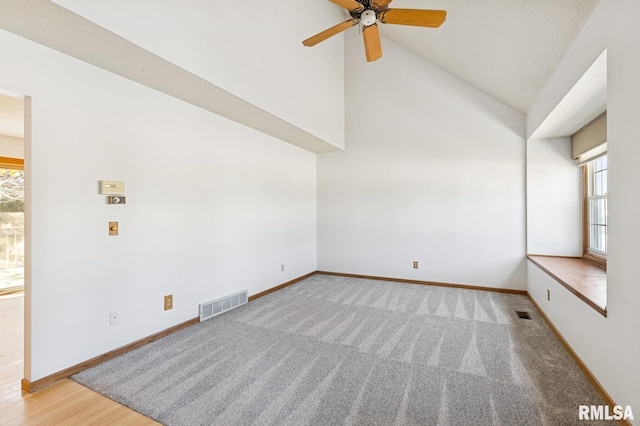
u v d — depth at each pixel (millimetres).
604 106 2840
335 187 5453
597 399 1891
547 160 4062
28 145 2016
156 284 2824
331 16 4746
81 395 1972
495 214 4367
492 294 4246
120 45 2041
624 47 1634
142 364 2357
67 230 2191
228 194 3646
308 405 1850
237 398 1920
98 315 2381
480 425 1669
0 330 3068
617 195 1720
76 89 2230
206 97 2949
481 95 4418
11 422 1714
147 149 2732
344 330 3020
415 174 4836
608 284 1826
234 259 3740
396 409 1810
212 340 2789
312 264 5508
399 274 4973
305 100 4109
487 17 2748
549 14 2262
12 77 1911
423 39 4082
